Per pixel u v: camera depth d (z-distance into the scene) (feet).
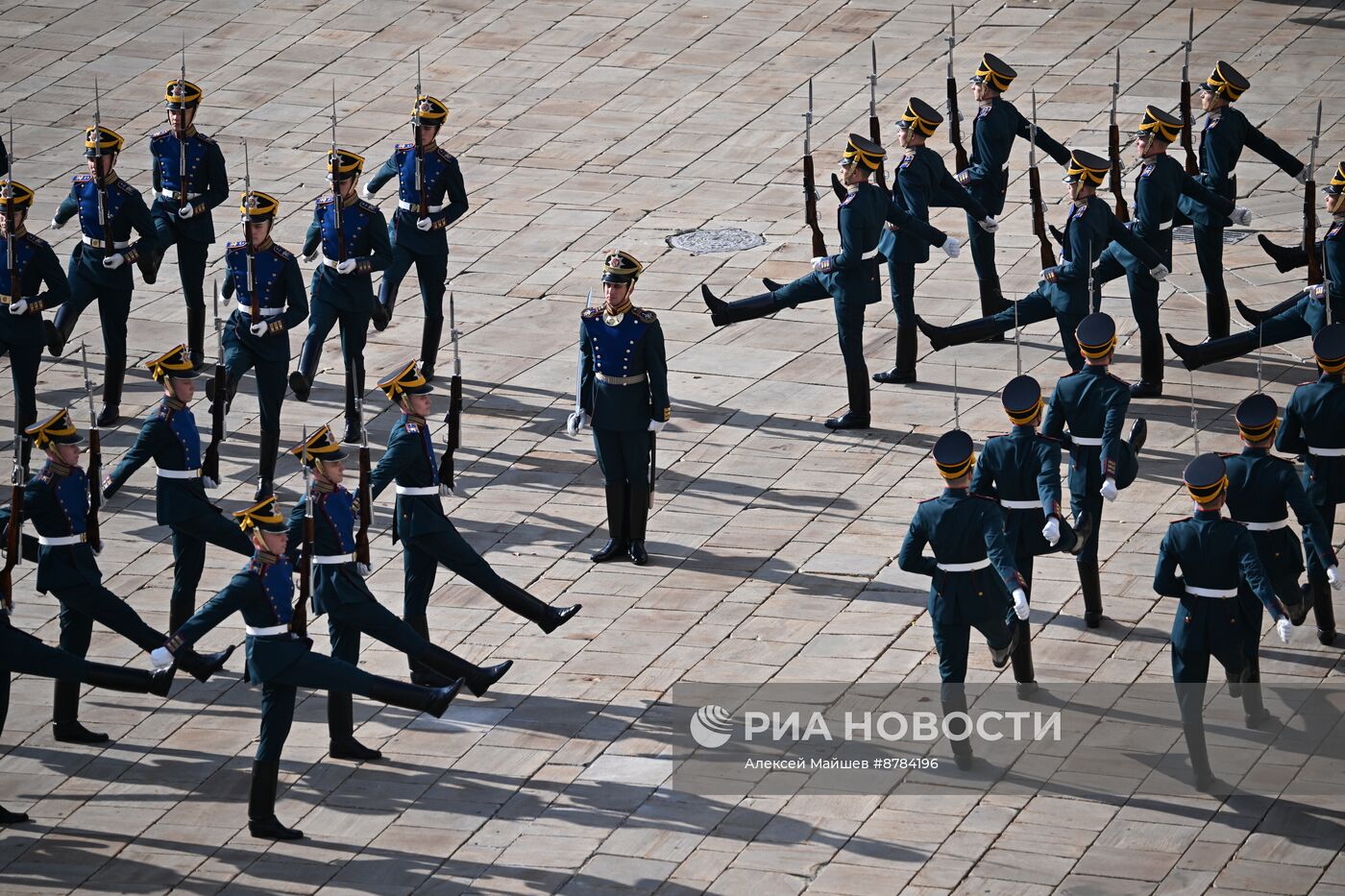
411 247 123.95
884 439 117.50
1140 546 104.83
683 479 113.91
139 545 109.29
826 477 113.50
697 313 134.41
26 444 114.73
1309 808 83.71
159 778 89.25
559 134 162.50
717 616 99.91
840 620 99.04
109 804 87.35
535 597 97.96
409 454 92.84
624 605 101.19
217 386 105.81
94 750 91.50
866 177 115.34
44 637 100.58
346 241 117.19
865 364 118.21
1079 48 173.37
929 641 96.94
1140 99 162.40
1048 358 127.03
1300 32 175.73
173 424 96.27
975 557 86.58
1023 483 92.22
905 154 122.93
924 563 87.71
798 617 99.55
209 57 177.78
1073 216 114.32
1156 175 120.26
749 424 119.96
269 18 186.50
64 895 81.10
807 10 185.06
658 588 102.73
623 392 102.78
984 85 127.44
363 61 176.76
